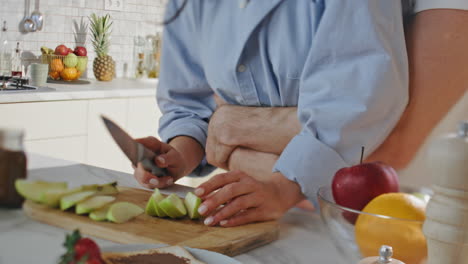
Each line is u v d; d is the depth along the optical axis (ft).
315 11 2.86
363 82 2.74
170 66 3.52
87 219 1.80
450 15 2.94
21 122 4.37
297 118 3.04
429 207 1.46
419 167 3.09
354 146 2.83
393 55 2.81
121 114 5.56
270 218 2.24
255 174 3.14
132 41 5.40
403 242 1.58
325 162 2.66
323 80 2.78
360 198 1.93
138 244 1.75
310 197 2.67
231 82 3.20
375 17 2.71
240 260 1.90
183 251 1.70
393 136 3.09
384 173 1.94
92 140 4.20
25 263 1.40
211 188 2.30
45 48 4.65
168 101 3.60
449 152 1.38
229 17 3.10
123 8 3.46
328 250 2.02
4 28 4.41
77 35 3.93
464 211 1.40
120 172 2.63
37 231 1.57
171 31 3.44
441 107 3.04
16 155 1.49
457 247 1.42
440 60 2.99
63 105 4.56
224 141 3.22
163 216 2.13
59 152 4.12
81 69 4.90
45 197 1.60
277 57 2.99
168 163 2.79
